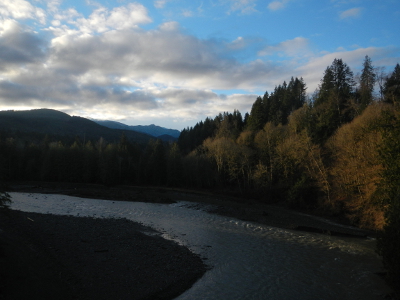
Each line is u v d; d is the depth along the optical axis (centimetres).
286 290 1698
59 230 2645
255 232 3209
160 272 1848
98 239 2470
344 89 6850
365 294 1670
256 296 1606
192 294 1598
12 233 2245
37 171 9069
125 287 1584
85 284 1566
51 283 1487
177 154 8694
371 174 3362
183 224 3506
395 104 3497
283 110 10238
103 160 8744
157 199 5759
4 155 8662
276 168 6175
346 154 4162
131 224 3269
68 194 6109
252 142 7581
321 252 2494
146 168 9088
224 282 1783
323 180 4769
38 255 1858
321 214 4494
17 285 1339
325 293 1673
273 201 5716
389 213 1731
